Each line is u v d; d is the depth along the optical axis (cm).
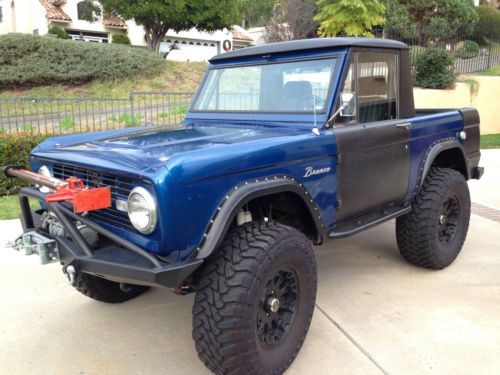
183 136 322
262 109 365
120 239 248
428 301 376
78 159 276
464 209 442
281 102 355
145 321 357
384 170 363
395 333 330
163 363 304
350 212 344
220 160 252
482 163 938
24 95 1703
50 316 363
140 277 234
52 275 437
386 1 1781
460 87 1342
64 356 312
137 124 1184
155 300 391
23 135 776
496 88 1391
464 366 292
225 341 246
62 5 2525
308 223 318
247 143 277
